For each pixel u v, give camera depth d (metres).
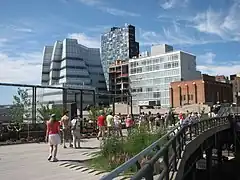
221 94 123.75
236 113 52.94
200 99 116.12
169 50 152.00
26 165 12.38
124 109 67.12
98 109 29.70
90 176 10.33
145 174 3.94
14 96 25.94
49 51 156.88
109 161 11.95
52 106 26.50
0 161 13.41
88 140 23.33
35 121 23.77
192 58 144.38
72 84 140.38
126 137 13.89
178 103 120.94
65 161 13.30
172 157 9.59
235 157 40.78
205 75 122.75
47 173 10.81
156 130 14.99
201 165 35.38
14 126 22.97
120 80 160.12
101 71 167.75
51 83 151.38
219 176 32.00
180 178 10.90
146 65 149.88
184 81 120.69
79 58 151.75
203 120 26.02
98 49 168.38
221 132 38.09
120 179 7.68
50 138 13.38
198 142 20.92
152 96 146.50
